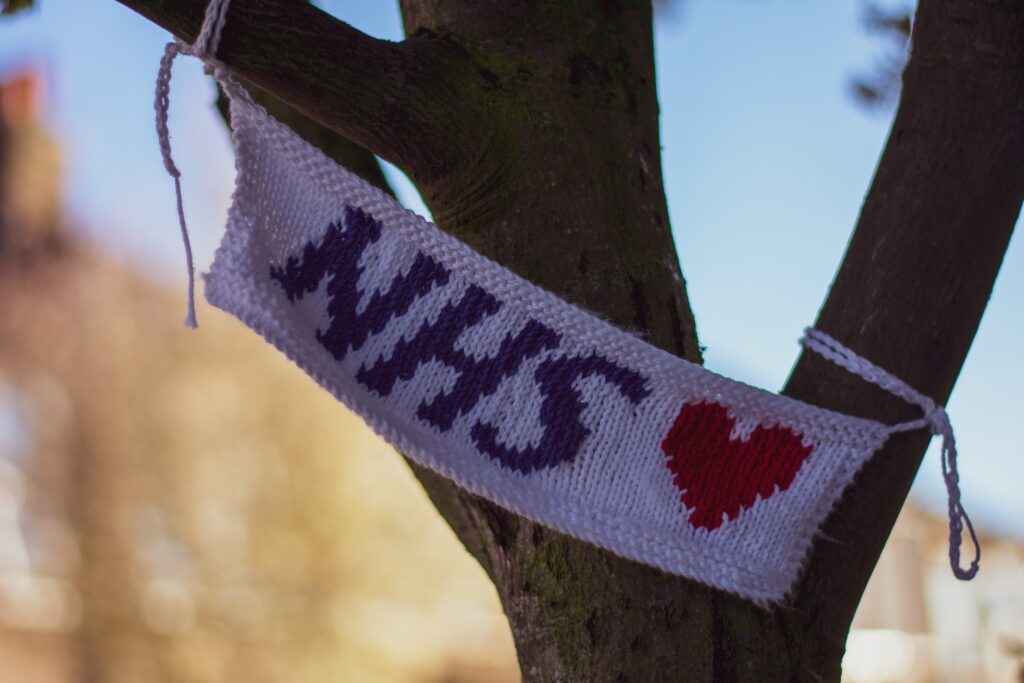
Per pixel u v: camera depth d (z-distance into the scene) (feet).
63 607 23.58
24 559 23.85
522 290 3.08
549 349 3.11
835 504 3.27
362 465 26.66
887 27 6.09
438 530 27.27
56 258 26.30
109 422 25.26
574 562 3.25
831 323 3.42
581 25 3.63
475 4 3.52
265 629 24.44
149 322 26.22
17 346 25.54
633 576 3.18
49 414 25.13
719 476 3.16
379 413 3.10
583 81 3.54
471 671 26.71
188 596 24.30
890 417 3.27
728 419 3.14
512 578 3.41
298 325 3.07
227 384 26.09
